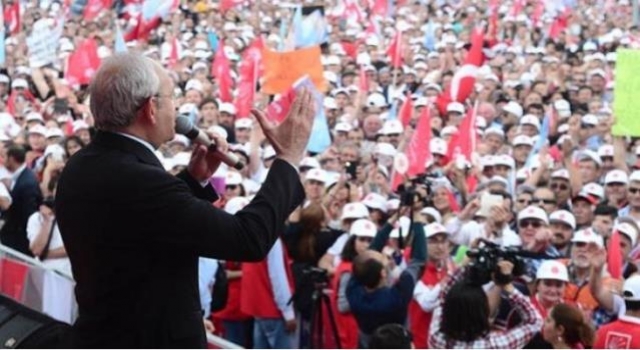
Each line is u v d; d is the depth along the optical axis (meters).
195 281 6.10
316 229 14.55
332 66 36.94
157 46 44.31
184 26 47.75
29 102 29.97
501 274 11.18
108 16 43.66
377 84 33.56
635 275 11.28
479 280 11.01
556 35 46.81
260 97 27.91
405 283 12.84
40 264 10.40
